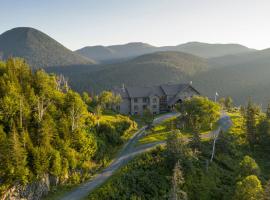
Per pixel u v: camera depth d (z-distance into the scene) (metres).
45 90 56.81
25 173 38.34
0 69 57.12
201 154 63.19
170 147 55.31
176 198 39.59
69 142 49.72
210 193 51.94
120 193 44.25
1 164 36.88
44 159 41.62
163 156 56.56
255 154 72.19
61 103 57.47
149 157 55.78
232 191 51.31
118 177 47.56
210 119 77.94
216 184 54.69
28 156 40.81
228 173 59.50
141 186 47.47
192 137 66.62
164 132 78.44
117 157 59.66
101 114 88.50
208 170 57.78
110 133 68.25
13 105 45.28
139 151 62.09
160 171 52.75
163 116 107.62
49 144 44.66
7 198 37.03
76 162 48.81
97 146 57.88
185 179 52.69
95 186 45.75
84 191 44.06
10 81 51.72
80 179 48.03
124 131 77.06
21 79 56.41
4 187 36.62
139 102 121.00
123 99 120.25
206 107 76.81
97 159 55.34
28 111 47.22
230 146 69.81
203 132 80.56
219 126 88.19
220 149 67.56
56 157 43.72
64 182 46.09
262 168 65.56
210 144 68.69
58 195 42.84
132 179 48.00
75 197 42.00
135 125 88.75
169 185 49.84
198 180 53.84
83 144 52.09
